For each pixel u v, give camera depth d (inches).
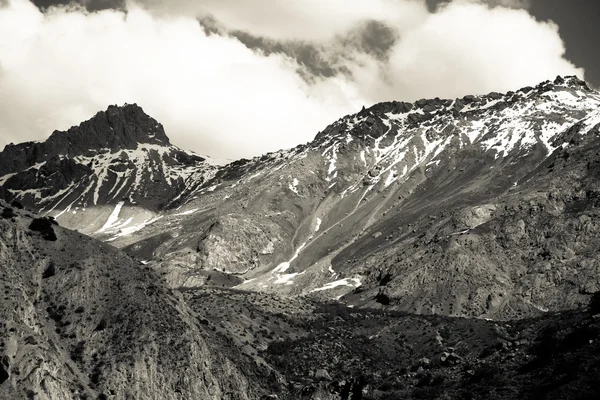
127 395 4325.8
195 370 4739.2
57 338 4392.2
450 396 4692.4
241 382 5103.3
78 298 4672.7
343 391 5359.3
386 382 5457.7
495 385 4608.8
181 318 5039.4
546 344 4906.5
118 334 4613.7
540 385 4357.8
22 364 3885.3
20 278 4439.0
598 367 4252.0
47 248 4869.6
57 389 3932.1
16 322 4077.3
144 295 4972.9
